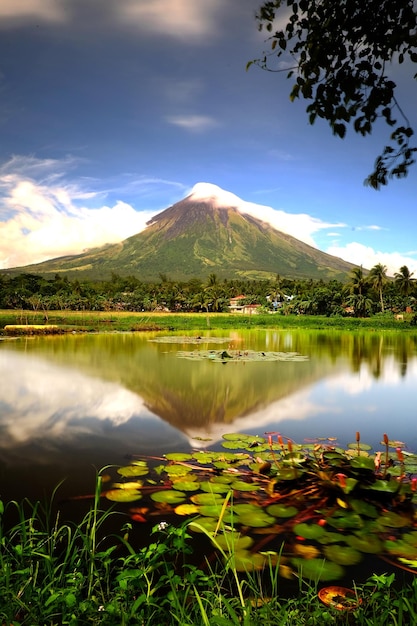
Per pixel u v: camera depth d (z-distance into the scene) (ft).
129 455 18.95
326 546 11.40
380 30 8.77
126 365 47.93
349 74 9.20
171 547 11.01
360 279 244.01
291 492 14.61
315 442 21.47
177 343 84.33
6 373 41.06
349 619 8.17
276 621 7.52
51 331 110.01
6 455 18.80
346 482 13.98
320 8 8.98
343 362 54.49
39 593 7.86
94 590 8.66
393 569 10.41
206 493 14.60
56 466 17.49
